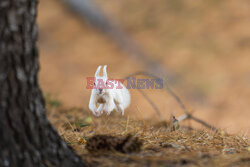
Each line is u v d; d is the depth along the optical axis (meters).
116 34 20.69
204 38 20.16
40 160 4.50
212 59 18.88
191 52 19.45
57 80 17.17
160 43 20.19
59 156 4.74
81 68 18.45
